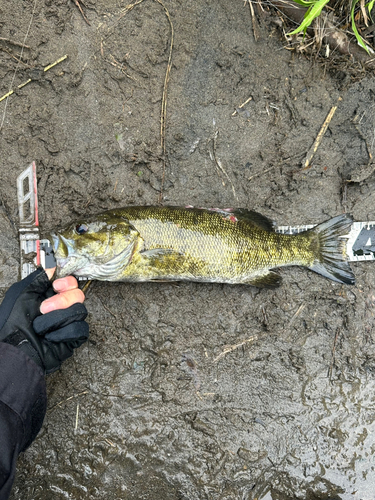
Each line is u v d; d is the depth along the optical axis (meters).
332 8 0.54
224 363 0.55
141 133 0.54
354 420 0.55
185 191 0.55
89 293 0.54
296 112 0.55
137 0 0.53
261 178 0.55
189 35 0.54
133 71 0.54
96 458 0.52
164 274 0.50
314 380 0.55
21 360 0.42
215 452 0.53
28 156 0.53
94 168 0.54
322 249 0.53
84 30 0.53
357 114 0.55
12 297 0.47
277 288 0.55
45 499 0.51
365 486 0.54
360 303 0.56
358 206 0.56
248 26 0.54
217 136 0.55
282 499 0.53
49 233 0.50
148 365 0.54
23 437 0.40
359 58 0.54
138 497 0.52
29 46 0.52
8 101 0.53
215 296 0.55
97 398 0.53
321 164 0.56
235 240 0.50
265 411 0.54
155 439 0.53
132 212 0.49
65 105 0.54
